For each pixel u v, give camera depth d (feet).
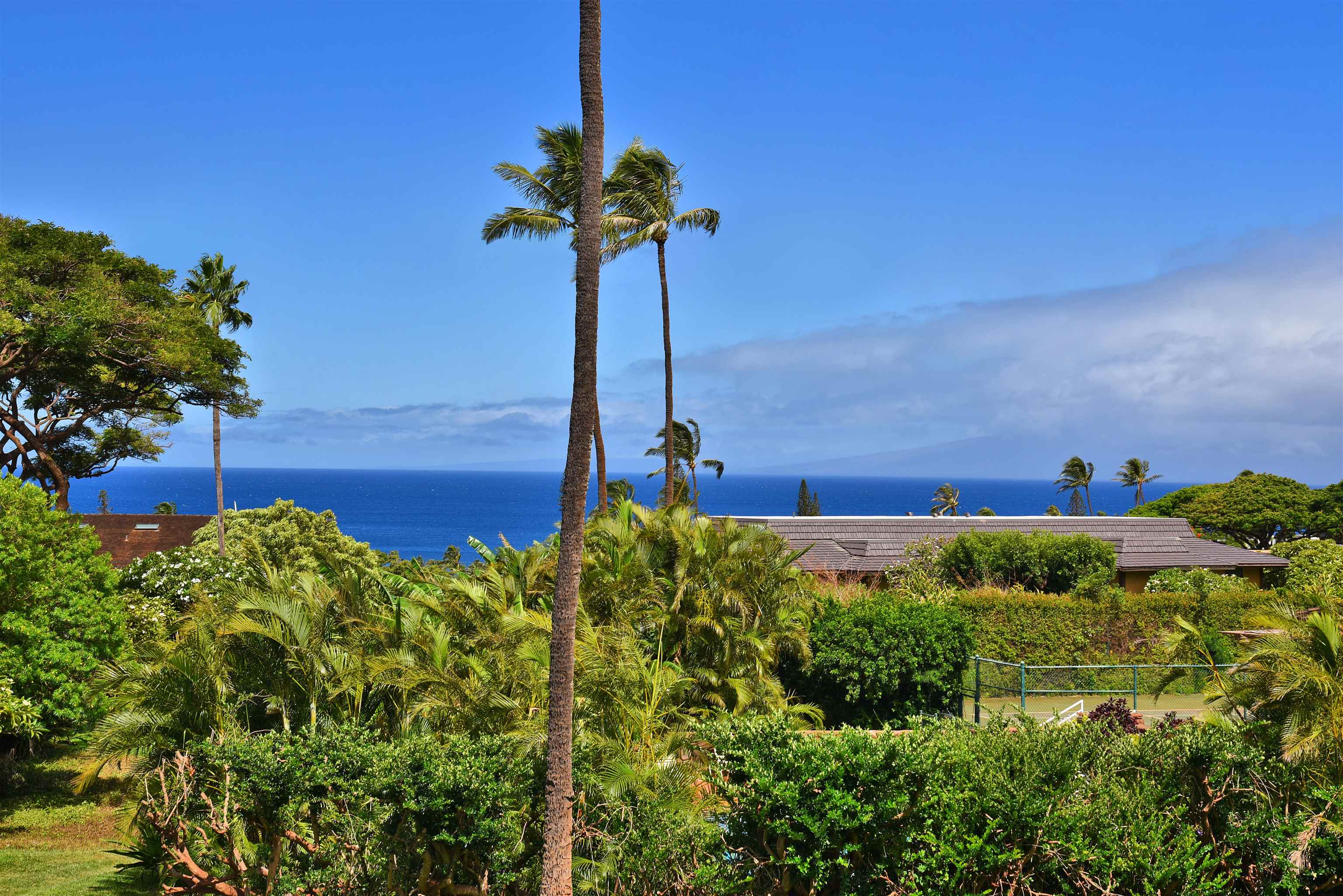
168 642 39.86
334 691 37.99
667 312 90.17
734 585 58.75
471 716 36.37
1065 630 86.43
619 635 44.65
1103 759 30.27
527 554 55.52
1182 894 26.05
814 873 26.40
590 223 26.61
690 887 27.76
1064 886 26.32
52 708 47.73
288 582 43.21
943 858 26.21
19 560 47.96
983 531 107.86
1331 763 30.58
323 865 28.73
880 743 27.78
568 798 26.61
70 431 127.95
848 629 66.54
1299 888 27.78
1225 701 35.94
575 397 26.91
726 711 53.78
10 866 40.22
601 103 26.71
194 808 30.45
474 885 28.14
